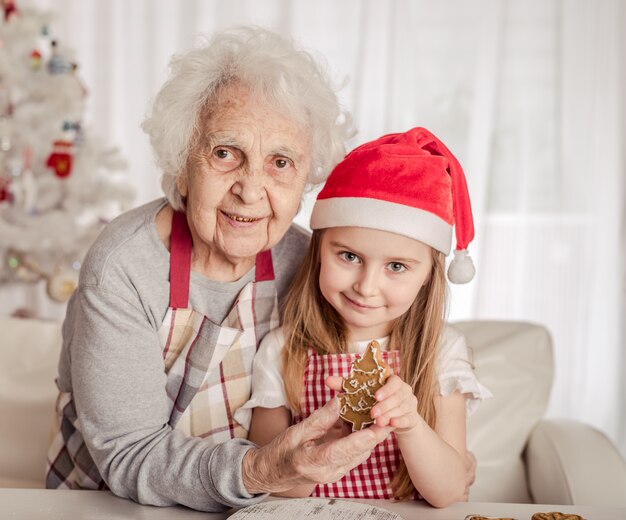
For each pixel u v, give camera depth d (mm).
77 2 3678
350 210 1111
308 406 1229
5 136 2715
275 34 1174
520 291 3562
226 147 1089
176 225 1213
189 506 1035
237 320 1230
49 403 1795
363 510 995
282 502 1015
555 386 3568
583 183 3516
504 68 3543
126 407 1092
